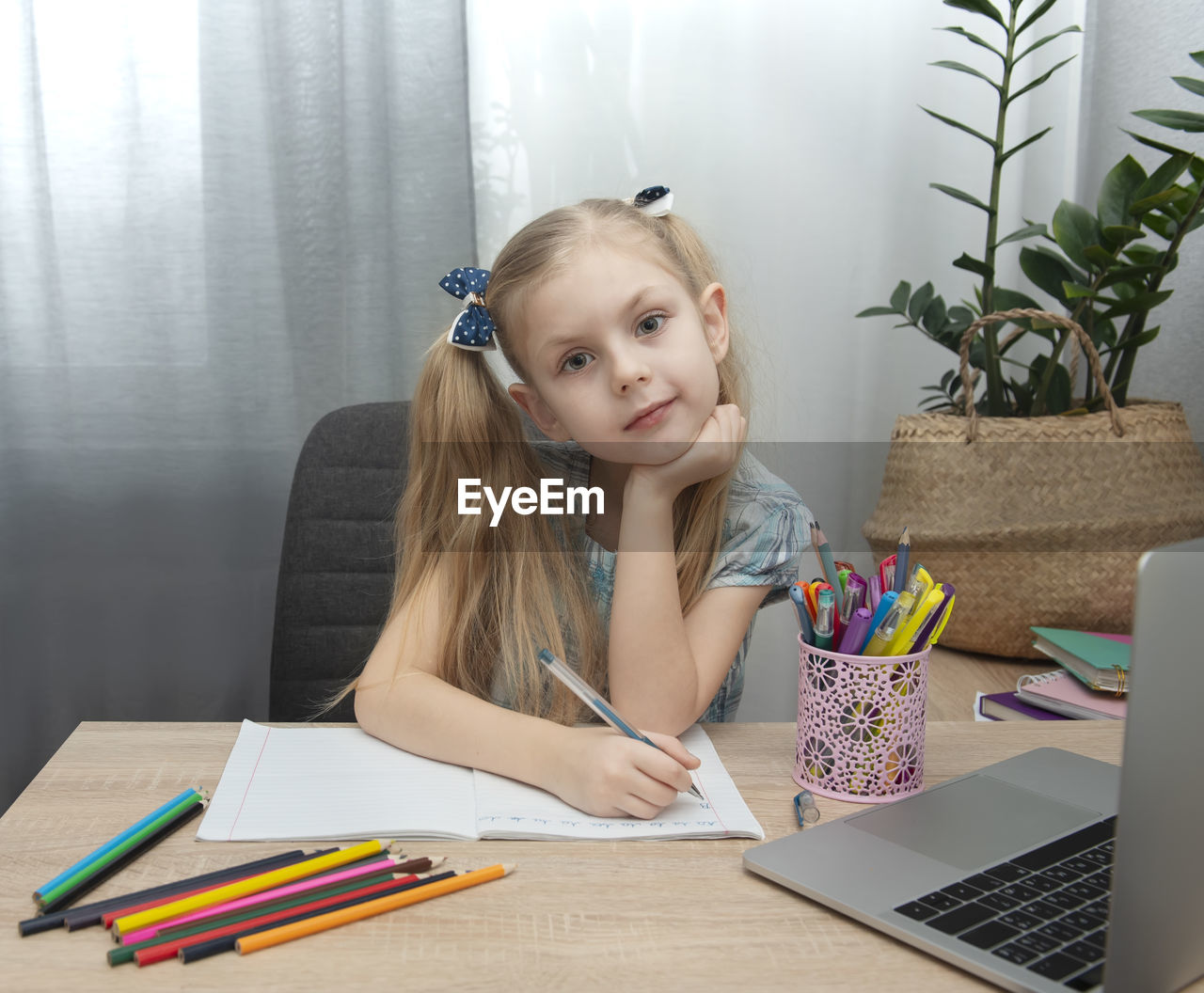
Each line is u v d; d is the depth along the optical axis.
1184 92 1.39
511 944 0.51
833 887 0.55
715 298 0.91
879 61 1.65
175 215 1.55
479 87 1.60
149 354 1.57
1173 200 1.20
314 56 1.51
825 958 0.50
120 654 1.64
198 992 0.47
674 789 0.65
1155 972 0.43
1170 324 1.45
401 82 1.52
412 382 1.57
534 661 0.90
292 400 1.60
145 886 0.56
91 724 0.82
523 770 0.70
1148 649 0.41
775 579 0.90
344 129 1.53
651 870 0.59
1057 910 0.52
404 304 1.56
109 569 1.62
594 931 0.52
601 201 0.90
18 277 1.53
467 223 1.56
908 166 1.67
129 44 1.51
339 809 0.66
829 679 0.69
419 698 0.78
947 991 0.47
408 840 0.63
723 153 1.64
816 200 1.67
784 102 1.64
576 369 0.82
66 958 0.50
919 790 0.70
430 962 0.50
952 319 1.46
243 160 1.54
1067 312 1.61
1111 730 0.83
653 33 1.61
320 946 0.51
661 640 0.81
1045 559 1.20
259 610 1.66
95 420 1.58
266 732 0.80
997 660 1.26
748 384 1.03
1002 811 0.64
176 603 1.64
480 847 0.62
